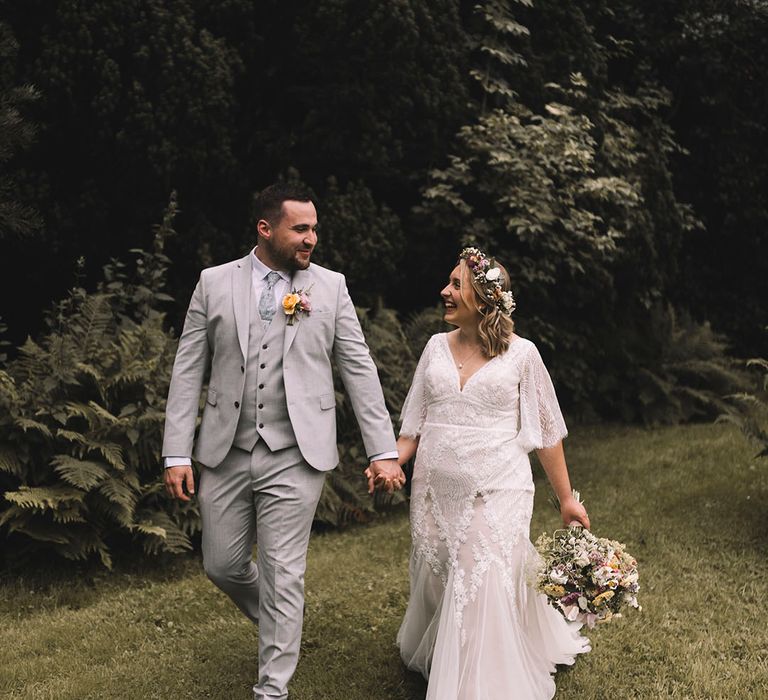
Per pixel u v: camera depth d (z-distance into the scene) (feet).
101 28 20.74
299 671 12.44
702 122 34.88
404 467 20.90
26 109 20.92
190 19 21.71
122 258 23.07
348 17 23.20
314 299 11.72
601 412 30.42
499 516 11.27
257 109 24.93
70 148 21.99
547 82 27.89
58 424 16.81
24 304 23.50
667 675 12.25
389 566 16.89
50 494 15.96
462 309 11.83
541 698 11.03
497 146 24.88
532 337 26.58
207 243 22.99
